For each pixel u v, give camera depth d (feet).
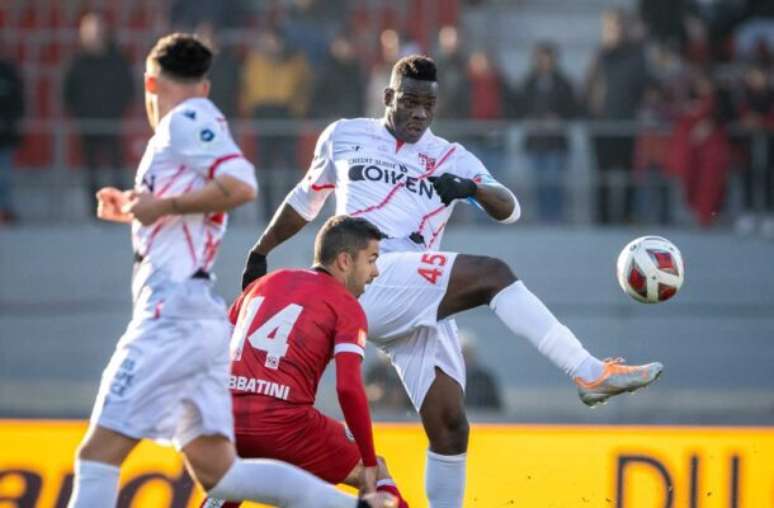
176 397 58.13
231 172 56.85
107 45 164.25
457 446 72.95
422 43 181.06
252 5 176.04
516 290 67.82
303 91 163.12
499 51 186.09
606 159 162.91
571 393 157.99
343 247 65.87
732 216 164.76
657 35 174.19
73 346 164.86
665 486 84.38
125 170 164.76
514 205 71.05
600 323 163.02
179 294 57.72
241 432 64.85
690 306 163.43
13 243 166.91
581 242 163.84
